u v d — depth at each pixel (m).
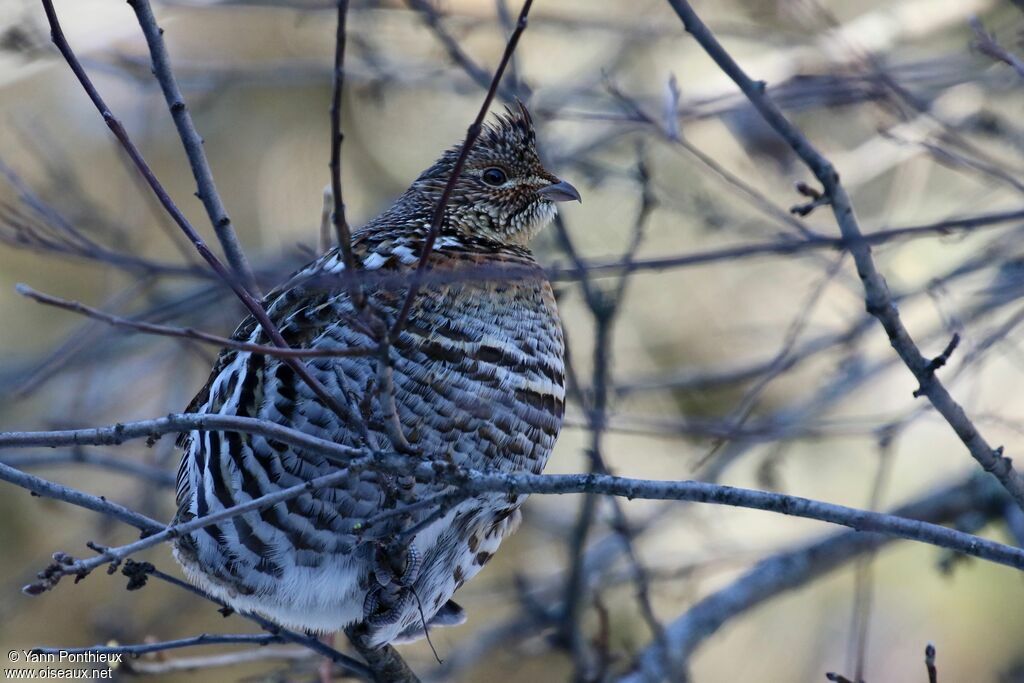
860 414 13.49
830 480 13.33
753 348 13.80
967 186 12.59
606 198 13.38
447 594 7.62
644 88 14.01
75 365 12.64
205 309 12.65
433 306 7.01
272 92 14.42
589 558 11.70
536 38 14.61
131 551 5.60
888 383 13.56
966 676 12.90
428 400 6.94
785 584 10.96
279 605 7.22
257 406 6.89
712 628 10.64
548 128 11.45
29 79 14.61
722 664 13.44
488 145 8.40
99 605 13.02
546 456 7.48
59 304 4.97
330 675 8.40
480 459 7.13
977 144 11.34
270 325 6.05
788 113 11.64
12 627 12.83
